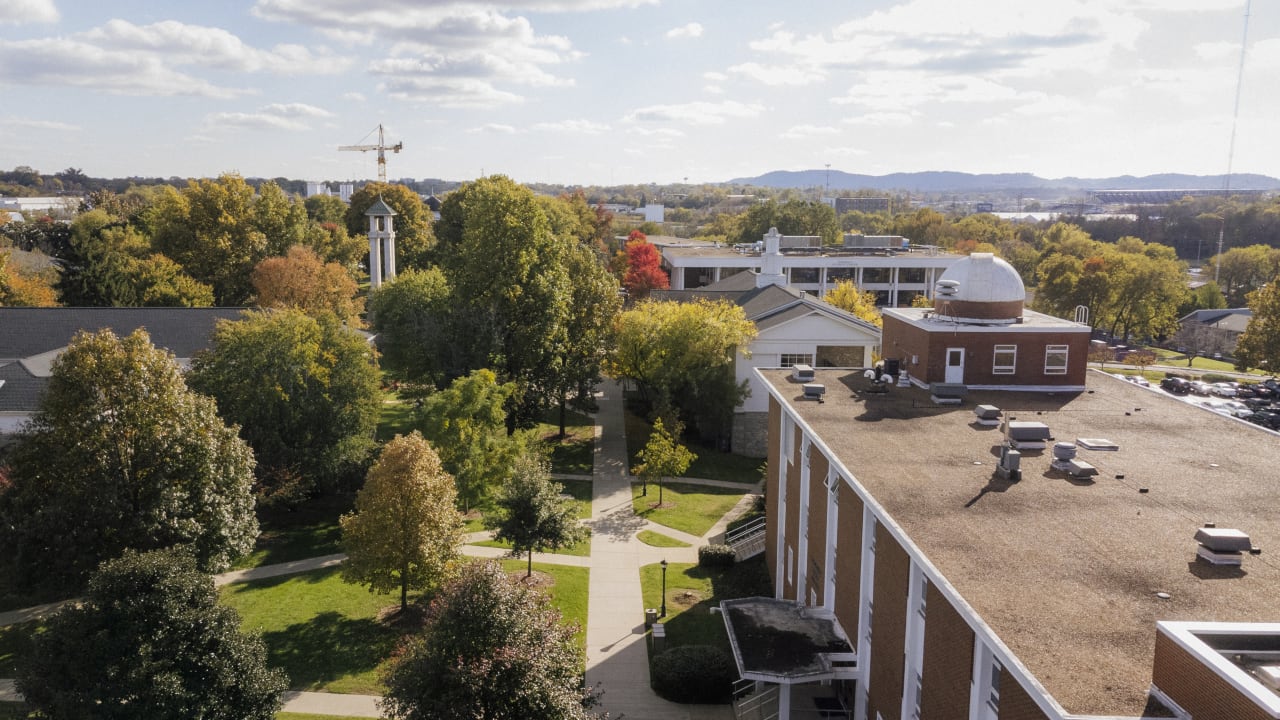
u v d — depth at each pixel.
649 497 51.28
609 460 58.22
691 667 29.59
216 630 23.19
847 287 80.25
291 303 68.88
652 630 33.78
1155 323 114.06
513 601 21.34
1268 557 19.02
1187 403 34.56
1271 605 16.64
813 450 32.28
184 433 32.38
